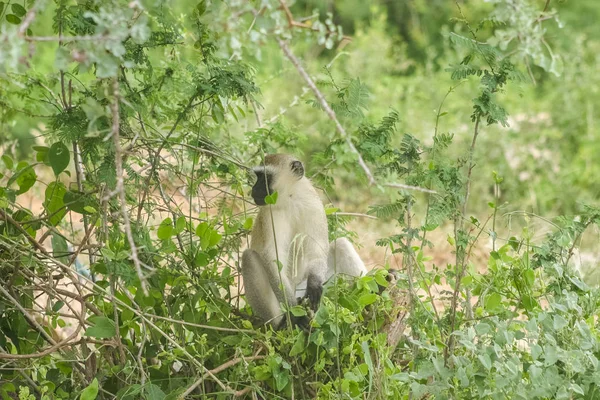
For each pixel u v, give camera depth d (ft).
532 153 79.25
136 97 33.01
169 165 36.06
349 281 34.19
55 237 35.86
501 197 75.97
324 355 31.91
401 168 33.76
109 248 32.50
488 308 33.09
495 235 34.81
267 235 38.24
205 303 33.78
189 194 38.29
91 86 34.27
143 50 34.40
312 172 43.75
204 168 38.52
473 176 75.46
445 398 28.58
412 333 34.22
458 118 83.61
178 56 38.34
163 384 32.78
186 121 37.37
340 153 22.62
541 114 86.89
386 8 112.57
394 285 34.42
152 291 33.01
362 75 91.97
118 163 22.65
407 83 94.07
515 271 34.04
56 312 33.68
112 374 32.12
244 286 36.65
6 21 32.58
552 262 34.22
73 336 31.42
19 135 53.52
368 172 22.34
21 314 33.60
